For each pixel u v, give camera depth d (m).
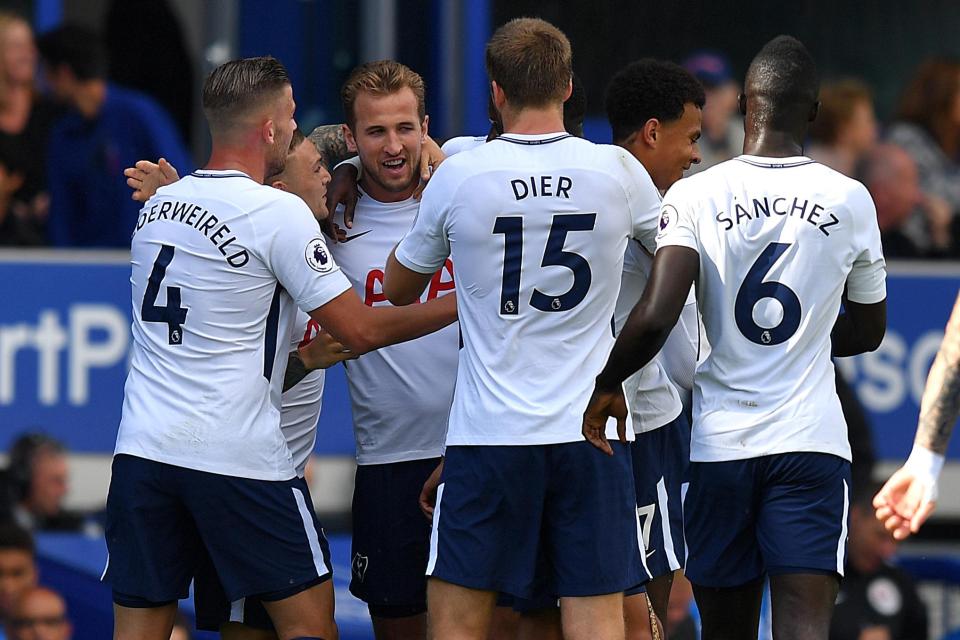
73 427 26.78
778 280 15.12
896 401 28.06
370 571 18.27
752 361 15.22
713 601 15.88
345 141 18.17
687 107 17.47
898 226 28.23
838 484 15.19
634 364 14.59
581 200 14.79
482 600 15.13
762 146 15.48
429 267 15.49
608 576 14.97
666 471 17.73
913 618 26.50
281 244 15.43
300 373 16.41
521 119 15.12
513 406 14.78
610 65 26.41
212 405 15.41
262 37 26.69
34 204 26.91
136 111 26.95
